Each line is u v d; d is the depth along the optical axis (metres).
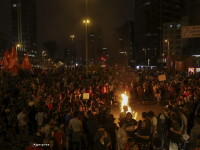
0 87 18.67
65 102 12.83
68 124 10.16
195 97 14.20
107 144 7.69
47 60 125.31
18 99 14.83
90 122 9.97
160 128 9.96
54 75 31.34
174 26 102.12
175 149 8.55
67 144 9.27
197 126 7.54
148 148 8.09
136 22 137.88
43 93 16.25
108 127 8.75
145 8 124.50
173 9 124.44
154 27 118.12
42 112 11.78
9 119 12.27
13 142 12.00
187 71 39.53
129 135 8.51
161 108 20.34
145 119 8.53
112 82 25.73
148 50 120.50
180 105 11.66
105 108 11.68
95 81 24.66
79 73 35.03
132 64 137.62
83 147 10.39
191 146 7.45
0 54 133.38
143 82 26.86
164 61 82.75
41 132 8.67
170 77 31.27
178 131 8.59
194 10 64.69
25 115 12.40
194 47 65.44
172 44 102.62
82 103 13.70
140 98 24.23
